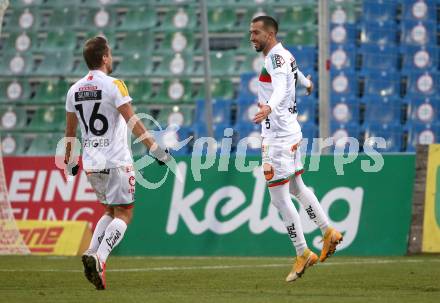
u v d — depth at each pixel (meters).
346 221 41.81
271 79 24.25
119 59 71.25
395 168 41.91
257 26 24.47
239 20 72.19
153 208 43.53
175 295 21.45
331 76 66.12
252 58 68.88
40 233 44.00
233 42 71.38
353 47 67.75
